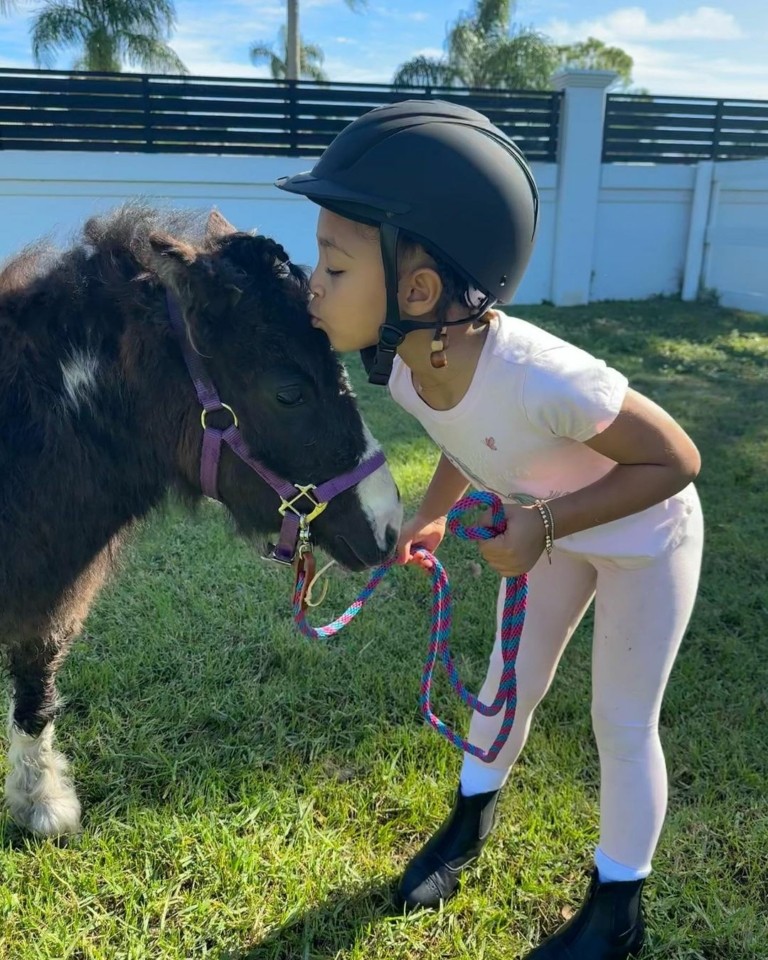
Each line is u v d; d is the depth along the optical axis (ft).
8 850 7.43
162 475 6.52
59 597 6.44
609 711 5.90
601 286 36.83
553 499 5.20
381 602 11.35
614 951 6.17
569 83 33.37
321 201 4.84
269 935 6.57
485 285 4.89
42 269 6.28
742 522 13.89
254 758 8.38
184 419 6.03
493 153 4.98
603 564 5.76
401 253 4.77
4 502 5.86
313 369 5.63
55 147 30.32
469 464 5.90
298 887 6.89
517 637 5.54
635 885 6.10
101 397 6.05
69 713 9.08
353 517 6.10
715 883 6.97
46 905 6.82
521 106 34.04
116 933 6.66
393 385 5.90
